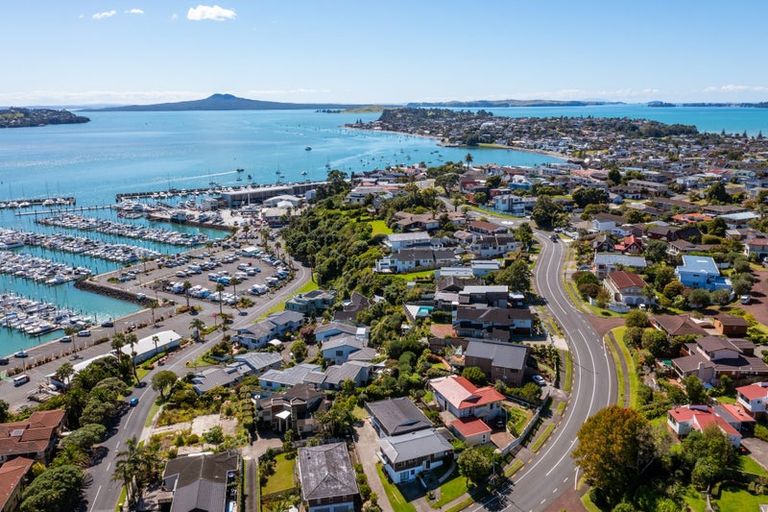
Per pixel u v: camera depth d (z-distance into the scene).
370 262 167.88
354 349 117.44
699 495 68.12
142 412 99.44
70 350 129.88
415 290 136.38
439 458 79.00
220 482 74.69
